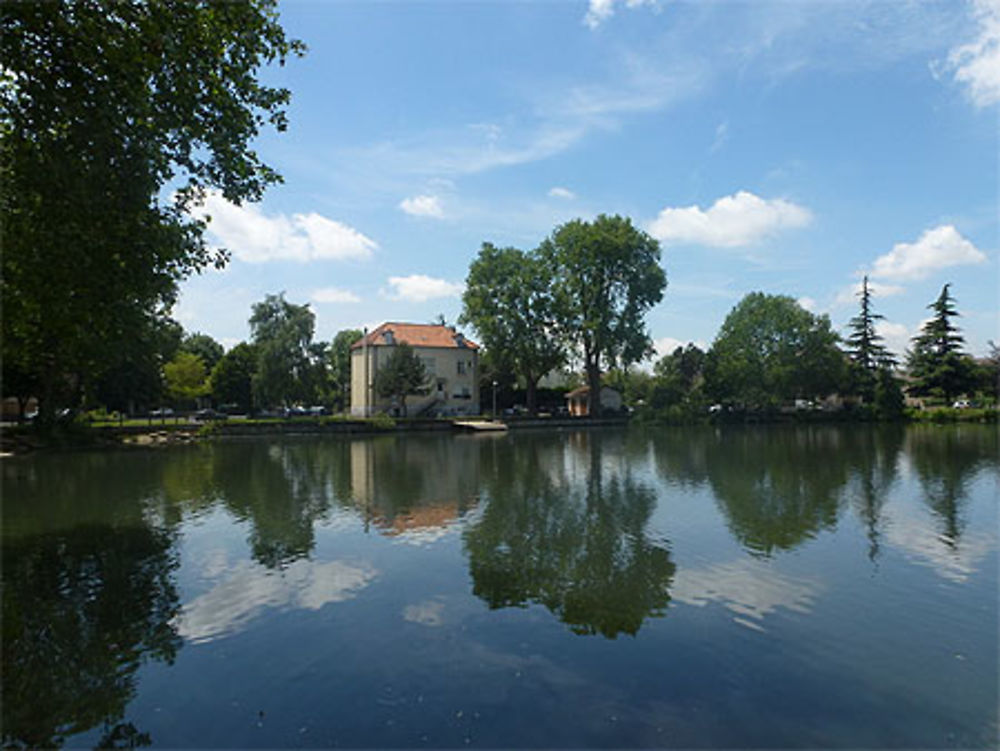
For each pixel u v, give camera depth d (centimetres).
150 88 1055
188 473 2148
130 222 1066
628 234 5575
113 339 1462
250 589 862
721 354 6166
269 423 4188
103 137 969
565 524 1268
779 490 1691
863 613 754
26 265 1034
